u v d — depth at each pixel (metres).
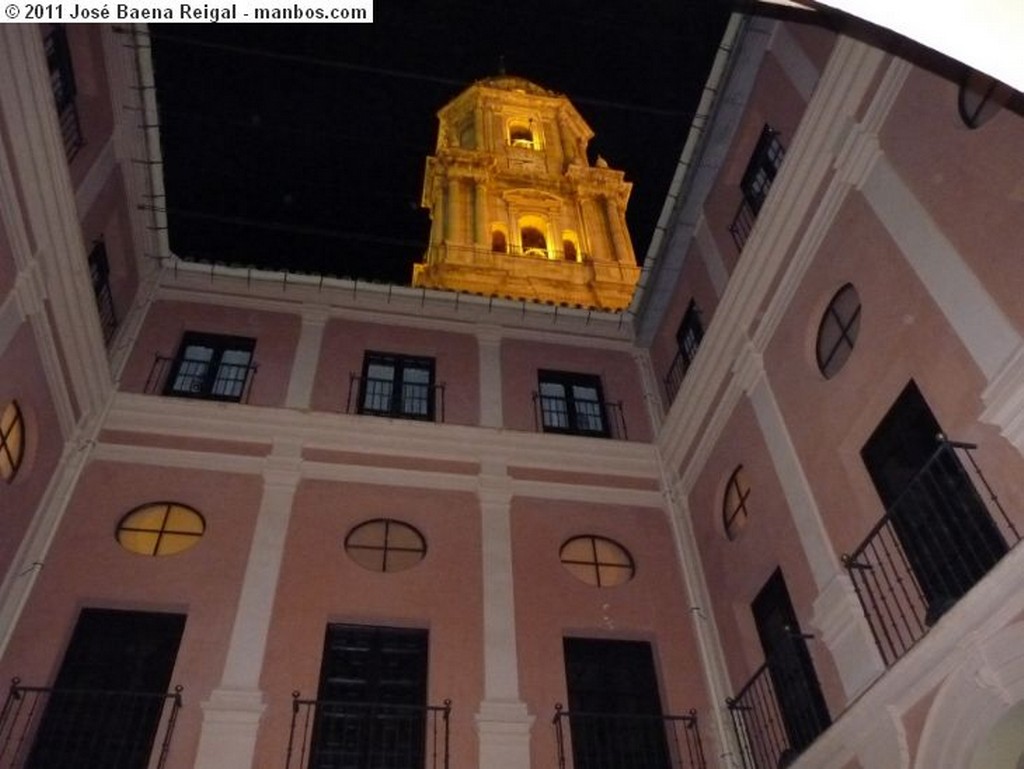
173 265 12.14
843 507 7.61
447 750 7.87
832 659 7.33
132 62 9.99
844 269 7.99
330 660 8.73
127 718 7.86
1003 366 5.75
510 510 10.40
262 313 12.12
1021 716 5.42
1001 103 5.98
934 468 6.60
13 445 8.27
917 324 6.88
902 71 7.47
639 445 11.40
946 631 5.67
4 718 7.53
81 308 9.04
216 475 10.00
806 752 7.15
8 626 7.99
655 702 9.11
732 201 10.67
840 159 8.08
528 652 9.05
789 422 8.62
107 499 9.52
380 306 12.60
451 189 29.36
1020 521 5.64
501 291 25.59
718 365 10.09
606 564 10.23
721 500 9.98
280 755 7.80
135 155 10.54
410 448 10.73
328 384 11.41
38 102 7.39
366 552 9.72
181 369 11.30
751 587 9.04
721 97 10.45
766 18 9.86
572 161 31.56
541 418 11.71
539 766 8.18
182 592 8.84
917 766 6.02
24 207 7.57
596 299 26.27
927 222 6.89
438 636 8.98
